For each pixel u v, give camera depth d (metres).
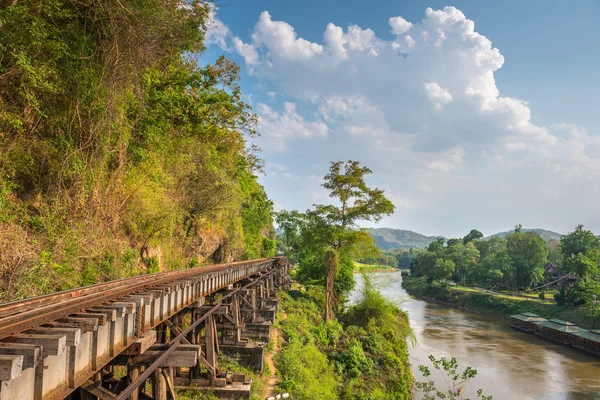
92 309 5.86
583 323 49.53
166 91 16.53
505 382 28.73
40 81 9.02
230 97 18.92
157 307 8.50
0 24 8.04
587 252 70.00
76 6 10.36
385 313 31.98
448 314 60.75
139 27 11.65
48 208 10.70
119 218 14.53
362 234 37.25
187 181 23.42
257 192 50.41
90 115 11.48
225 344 17.14
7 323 4.55
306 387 16.75
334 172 38.16
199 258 27.42
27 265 9.11
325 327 28.08
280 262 43.91
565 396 26.42
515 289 79.06
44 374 4.34
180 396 12.59
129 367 7.62
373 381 22.02
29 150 10.06
